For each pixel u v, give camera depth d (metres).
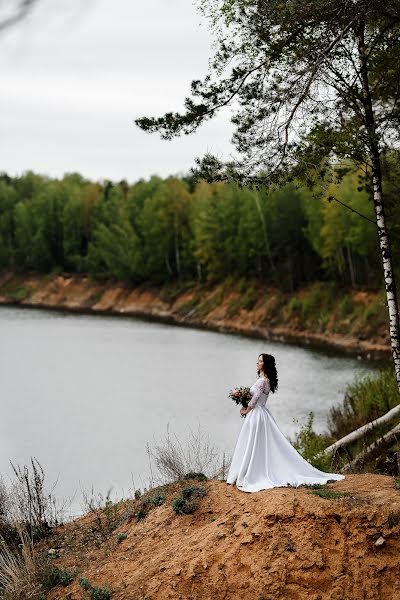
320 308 48.00
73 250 91.06
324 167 10.25
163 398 26.34
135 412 23.80
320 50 9.64
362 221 43.28
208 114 10.32
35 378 31.80
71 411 24.20
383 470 12.31
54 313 71.25
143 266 73.81
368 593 6.62
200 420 22.30
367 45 10.76
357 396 18.20
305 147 10.01
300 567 6.98
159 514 9.34
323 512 7.30
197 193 73.75
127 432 20.75
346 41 10.41
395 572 6.71
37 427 21.66
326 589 6.77
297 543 7.17
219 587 7.26
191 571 7.54
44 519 11.49
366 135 10.16
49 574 8.84
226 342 44.75
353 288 47.56
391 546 6.89
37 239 92.81
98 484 15.41
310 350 39.91
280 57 9.88
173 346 43.09
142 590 7.70
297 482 8.64
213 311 59.12
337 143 10.02
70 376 32.28
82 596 8.11
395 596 6.54
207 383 29.66
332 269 49.88
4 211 110.88
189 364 35.34
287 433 20.16
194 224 68.94
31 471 16.64
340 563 6.90
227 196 63.03
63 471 16.56
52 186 101.31
